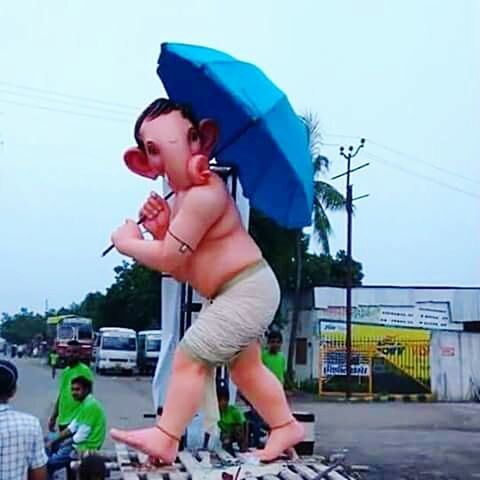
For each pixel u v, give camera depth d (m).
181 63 5.51
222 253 5.48
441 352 32.16
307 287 35.84
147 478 5.87
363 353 32.94
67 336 44.41
